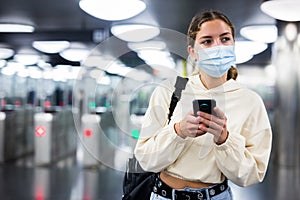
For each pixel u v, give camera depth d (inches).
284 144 304.2
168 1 238.5
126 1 159.2
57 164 307.9
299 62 310.5
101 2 159.0
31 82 414.6
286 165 301.0
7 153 327.3
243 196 203.6
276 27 314.5
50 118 310.0
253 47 390.9
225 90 59.9
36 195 202.8
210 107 54.1
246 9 259.1
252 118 59.5
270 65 544.7
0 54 386.3
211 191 59.1
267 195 206.2
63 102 406.9
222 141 54.7
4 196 201.0
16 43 370.0
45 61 416.5
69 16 294.2
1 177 253.1
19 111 351.6
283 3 183.0
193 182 59.2
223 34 60.0
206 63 58.4
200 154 58.2
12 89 402.3
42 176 256.4
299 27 308.2
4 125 320.5
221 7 254.2
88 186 223.6
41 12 280.4
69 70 411.5
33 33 367.2
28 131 370.6
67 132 357.4
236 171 55.5
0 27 333.4
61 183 232.7
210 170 58.2
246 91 61.0
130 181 71.7
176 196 59.5
